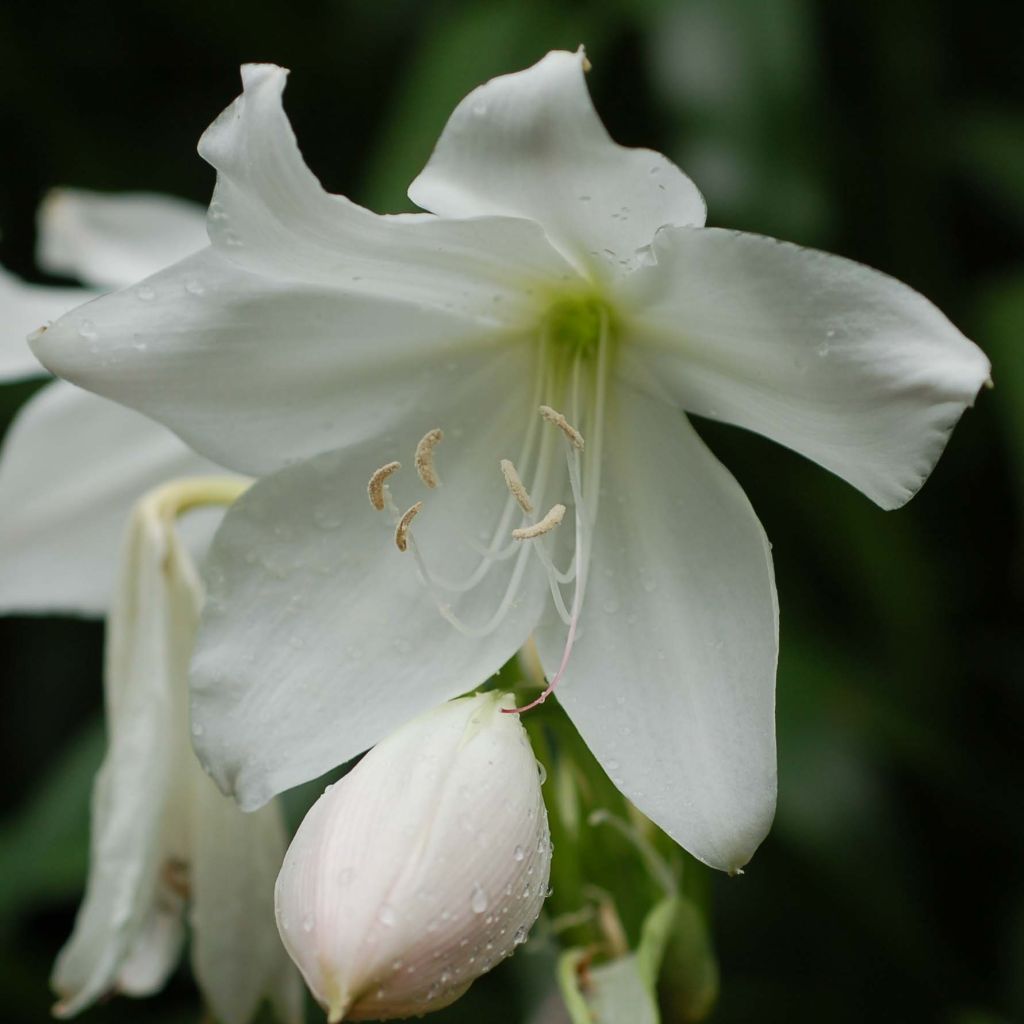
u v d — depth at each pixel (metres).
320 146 0.74
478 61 0.64
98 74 0.77
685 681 0.49
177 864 0.52
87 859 0.61
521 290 0.50
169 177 0.76
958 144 0.68
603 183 0.47
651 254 0.48
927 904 0.65
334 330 0.49
